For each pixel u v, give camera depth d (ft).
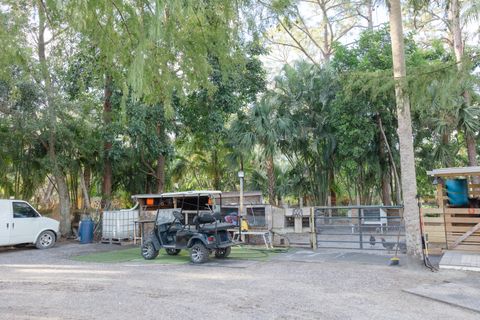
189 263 31.55
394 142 54.75
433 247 33.06
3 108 45.44
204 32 15.99
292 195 65.41
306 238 45.60
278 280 24.13
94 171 64.34
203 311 17.42
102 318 16.38
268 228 40.78
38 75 44.16
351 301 18.92
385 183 58.23
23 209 42.73
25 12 19.56
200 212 37.24
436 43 60.39
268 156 59.16
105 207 56.34
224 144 64.95
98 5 13.15
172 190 78.89
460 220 31.99
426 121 51.67
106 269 29.37
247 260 32.37
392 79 25.45
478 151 59.06
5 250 42.68
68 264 32.22
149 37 12.86
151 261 33.22
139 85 12.87
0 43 19.27
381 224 40.60
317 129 58.70
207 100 50.70
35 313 17.11
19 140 53.78
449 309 17.49
